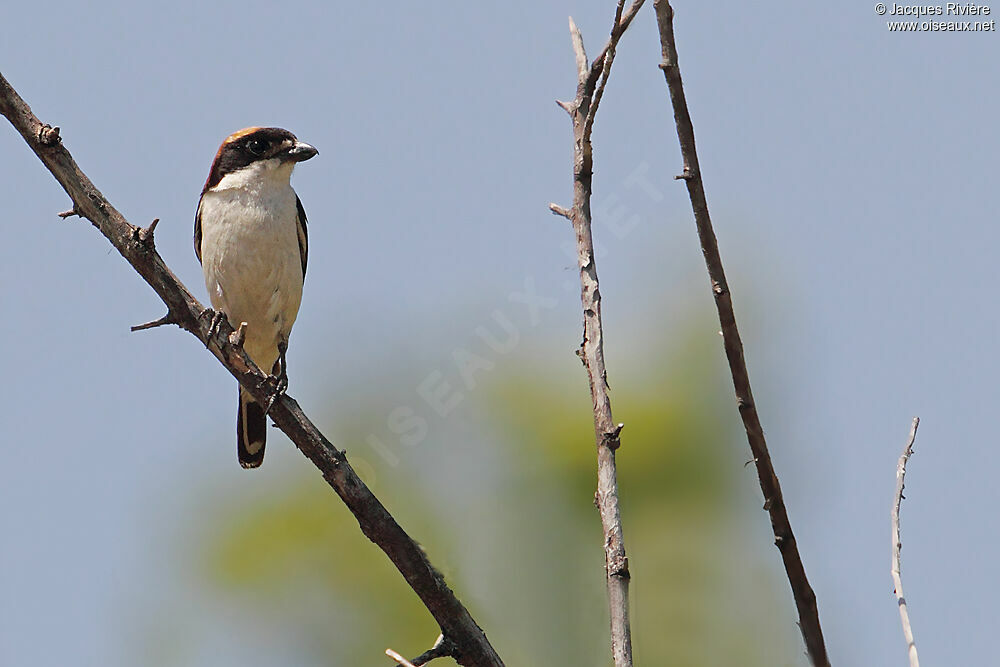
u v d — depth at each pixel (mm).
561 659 10672
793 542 5590
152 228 7141
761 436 5582
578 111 6074
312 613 11156
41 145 6949
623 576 5383
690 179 5488
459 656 6637
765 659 10172
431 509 11125
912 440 5906
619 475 10633
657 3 5480
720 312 5535
